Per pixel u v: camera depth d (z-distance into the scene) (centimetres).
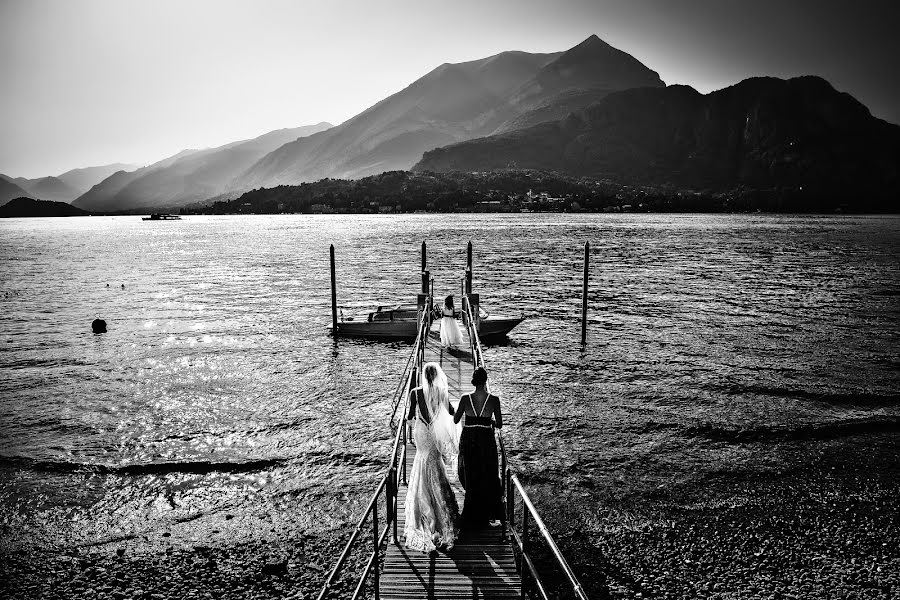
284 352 2817
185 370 2503
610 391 2181
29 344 3019
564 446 1664
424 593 755
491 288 4956
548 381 2316
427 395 838
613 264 6869
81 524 1284
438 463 850
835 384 2242
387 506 876
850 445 1666
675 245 9762
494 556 823
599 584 1064
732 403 2034
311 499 1370
